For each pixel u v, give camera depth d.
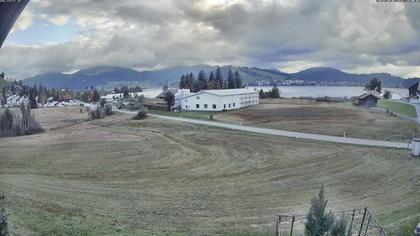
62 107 90.94
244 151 34.25
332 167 27.41
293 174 26.12
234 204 20.14
